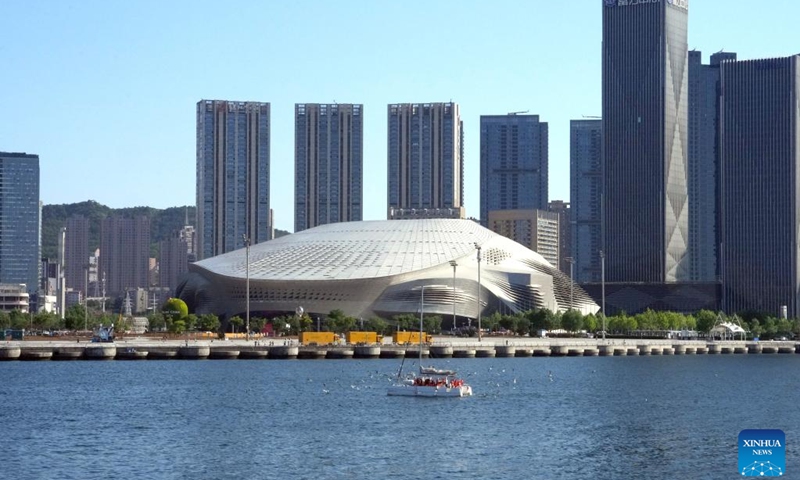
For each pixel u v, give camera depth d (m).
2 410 196.50
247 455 154.88
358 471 144.62
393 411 197.88
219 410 197.38
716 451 161.62
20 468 145.88
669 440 171.00
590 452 159.75
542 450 160.62
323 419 187.25
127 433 172.62
